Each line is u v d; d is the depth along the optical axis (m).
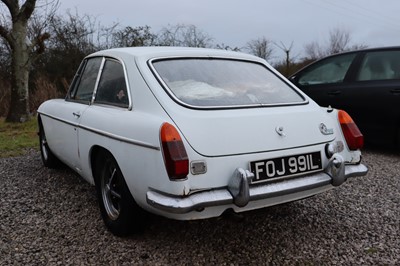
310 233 3.23
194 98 2.83
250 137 2.67
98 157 3.28
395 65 5.73
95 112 3.35
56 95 13.48
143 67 3.04
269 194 2.61
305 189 2.79
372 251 2.94
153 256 2.84
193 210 2.44
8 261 2.76
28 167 5.31
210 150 2.52
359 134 3.20
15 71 9.66
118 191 3.11
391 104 5.62
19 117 9.76
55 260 2.78
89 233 3.21
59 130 4.21
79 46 17.34
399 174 4.90
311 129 2.98
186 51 3.37
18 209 3.75
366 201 3.96
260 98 3.12
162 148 2.46
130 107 2.96
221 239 3.11
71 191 4.26
